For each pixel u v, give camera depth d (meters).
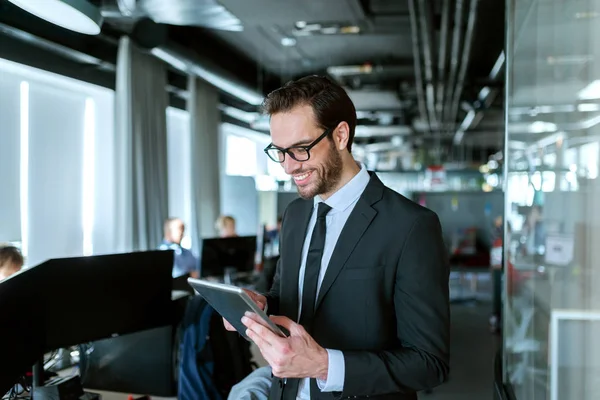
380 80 8.19
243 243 4.80
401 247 1.18
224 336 2.49
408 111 9.84
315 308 1.24
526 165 2.07
